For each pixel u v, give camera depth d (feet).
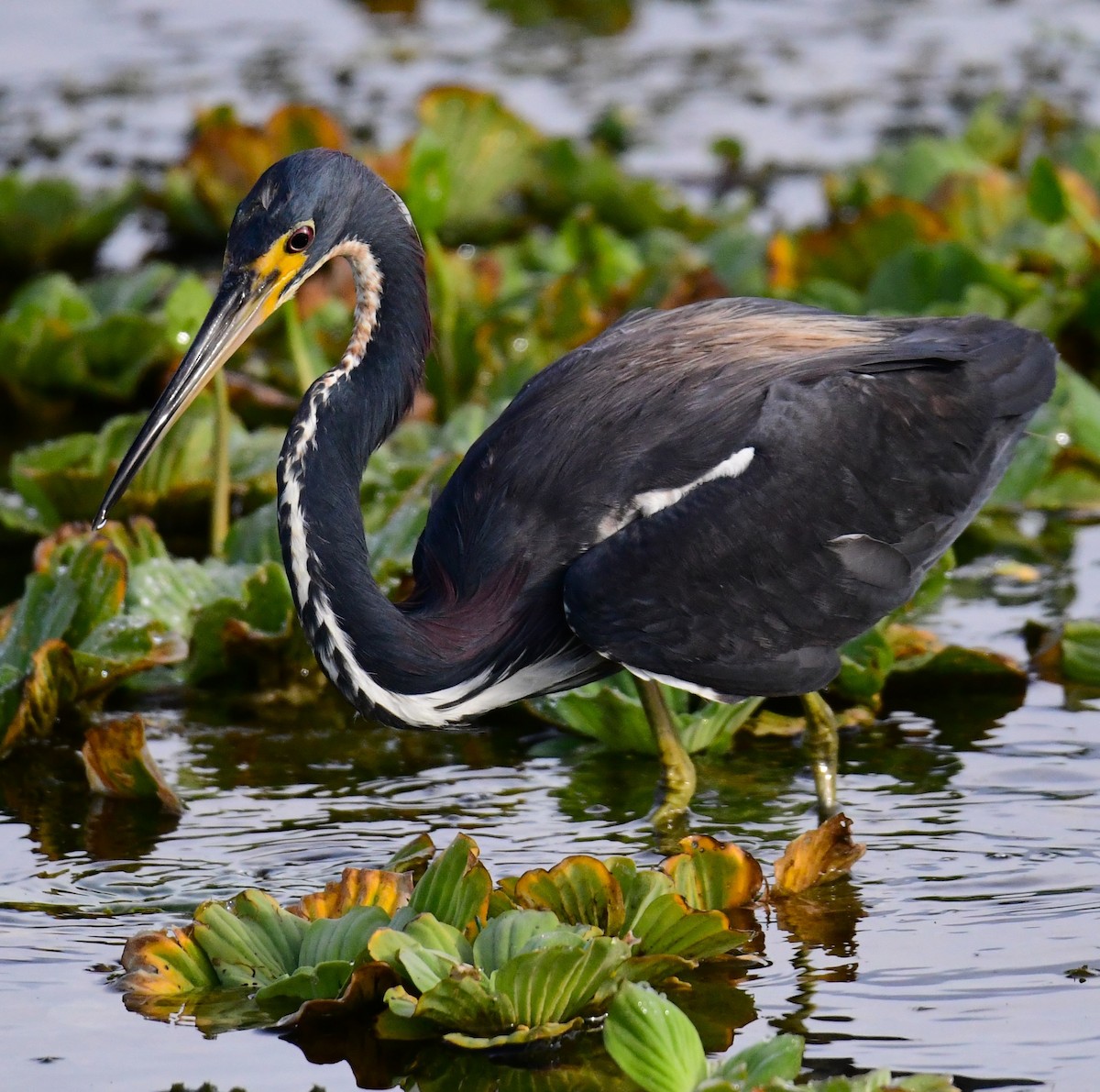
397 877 28.76
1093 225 57.47
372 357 32.24
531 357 53.42
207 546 47.75
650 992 24.62
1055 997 27.14
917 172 67.82
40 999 27.68
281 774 36.70
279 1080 25.32
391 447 50.98
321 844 33.22
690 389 33.40
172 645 39.04
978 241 63.67
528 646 32.73
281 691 40.88
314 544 31.53
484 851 32.68
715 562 32.09
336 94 84.02
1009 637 41.78
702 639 32.14
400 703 31.99
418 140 50.88
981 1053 25.58
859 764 36.24
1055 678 40.01
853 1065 25.35
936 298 55.83
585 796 35.32
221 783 36.27
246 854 32.86
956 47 91.81
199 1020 26.94
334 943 27.04
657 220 68.95
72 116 82.74
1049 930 29.27
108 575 39.34
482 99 68.59
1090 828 32.96
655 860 32.22
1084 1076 24.90
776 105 83.46
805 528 32.73
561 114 81.76
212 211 69.31
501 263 61.93
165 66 89.92
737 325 35.45
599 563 31.81
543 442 33.09
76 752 37.86
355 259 32.17
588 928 26.99
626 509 32.35
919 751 36.70
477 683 32.40
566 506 32.45
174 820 34.47
